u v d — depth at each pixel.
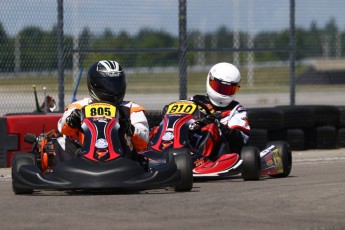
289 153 29.62
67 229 16.34
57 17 39.41
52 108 36.38
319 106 41.84
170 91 50.00
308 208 19.69
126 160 21.88
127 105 23.72
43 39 39.78
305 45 52.06
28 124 34.00
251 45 52.12
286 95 70.06
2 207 19.89
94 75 23.34
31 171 21.86
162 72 49.41
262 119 38.84
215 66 29.34
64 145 23.58
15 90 42.31
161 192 22.88
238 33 51.88
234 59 54.00
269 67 58.62
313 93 68.00
